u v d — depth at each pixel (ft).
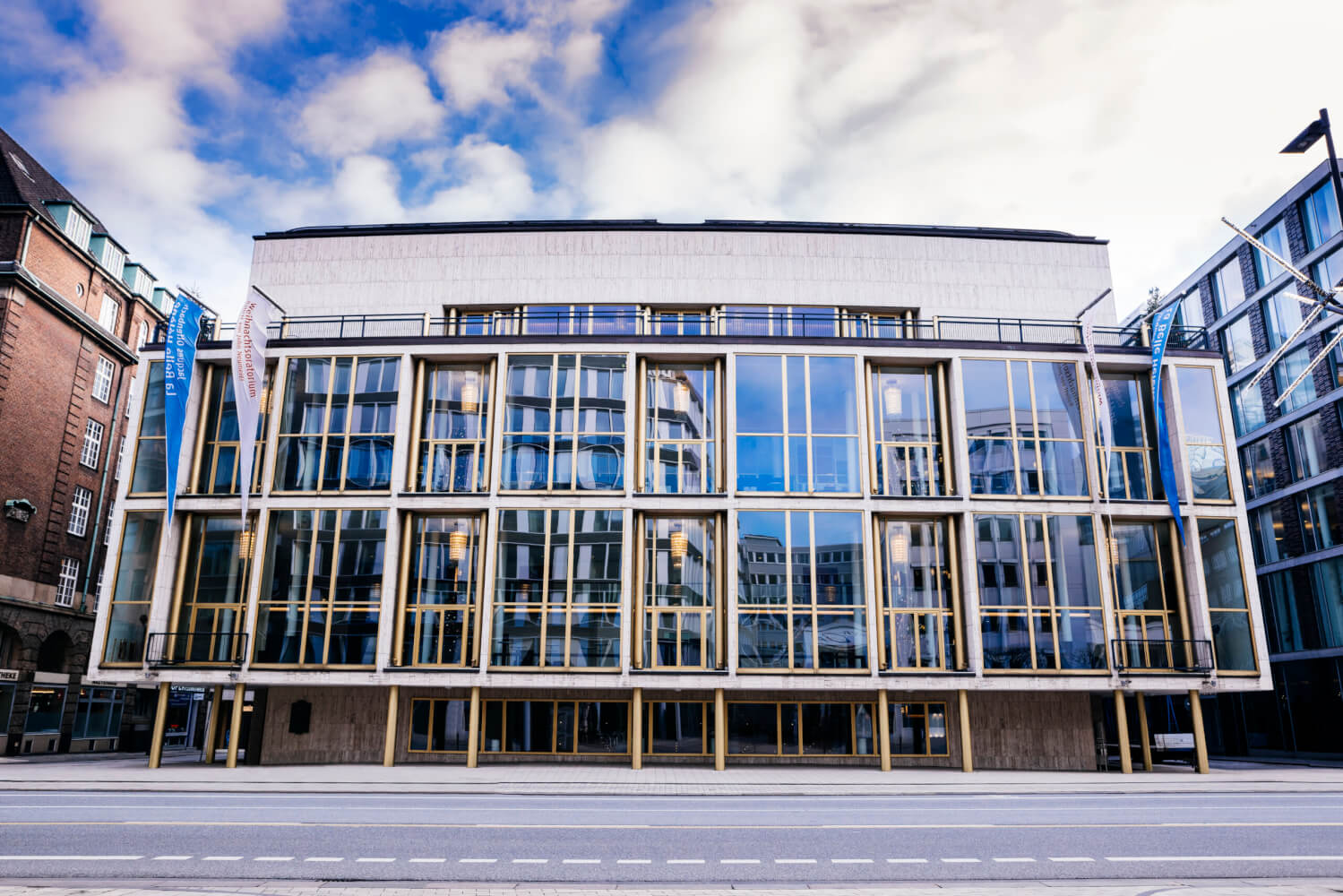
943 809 52.70
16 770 80.28
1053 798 59.93
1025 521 87.71
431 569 87.76
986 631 84.89
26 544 123.34
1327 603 124.77
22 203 121.39
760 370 90.99
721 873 32.71
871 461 89.92
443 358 92.38
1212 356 93.50
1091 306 91.50
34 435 124.57
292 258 108.17
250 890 28.71
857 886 30.42
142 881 30.37
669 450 90.53
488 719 91.66
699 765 88.79
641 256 106.42
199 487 89.10
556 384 90.63
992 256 108.17
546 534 86.63
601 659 83.87
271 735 92.32
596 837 40.50
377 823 44.06
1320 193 127.34
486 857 35.19
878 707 88.74
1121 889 29.66
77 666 134.10
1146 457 91.40
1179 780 76.07
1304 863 35.06
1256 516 141.28
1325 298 75.25
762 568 85.81
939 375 92.43
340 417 89.86
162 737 82.58
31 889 28.45
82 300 135.54
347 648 84.28
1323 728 124.77
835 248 107.14
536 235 107.45
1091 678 84.33
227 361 91.97
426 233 108.06
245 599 85.76
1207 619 86.48
